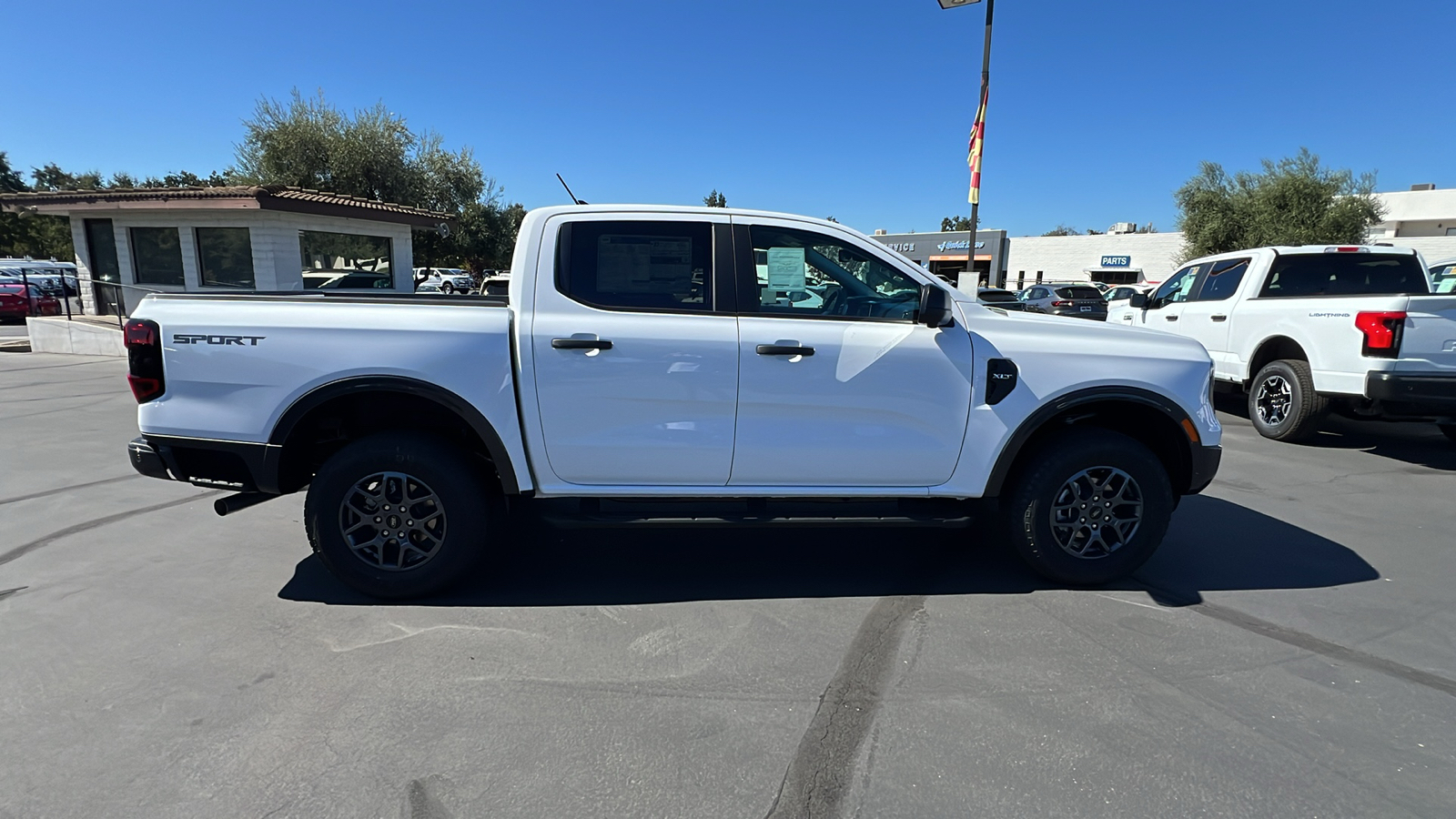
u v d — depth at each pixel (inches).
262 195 527.2
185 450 133.9
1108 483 143.9
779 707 106.2
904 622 132.9
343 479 132.6
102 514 190.1
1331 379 261.7
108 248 606.2
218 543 169.8
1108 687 112.0
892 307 141.6
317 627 128.9
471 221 1262.3
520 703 106.6
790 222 140.2
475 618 133.4
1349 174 1288.1
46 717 101.4
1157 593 146.3
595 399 133.0
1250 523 189.6
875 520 140.5
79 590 143.3
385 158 986.1
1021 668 117.3
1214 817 85.4
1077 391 140.5
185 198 537.3
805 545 172.9
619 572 155.6
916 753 96.1
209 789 87.7
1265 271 307.1
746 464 138.3
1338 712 106.3
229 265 572.7
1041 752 96.5
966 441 140.8
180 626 128.6
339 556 135.3
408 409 142.9
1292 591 148.0
